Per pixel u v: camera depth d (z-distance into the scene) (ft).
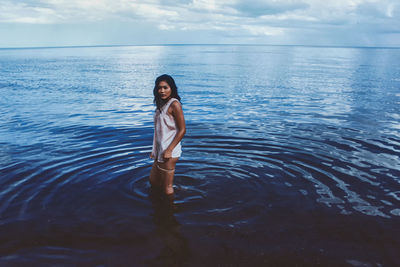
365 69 87.30
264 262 7.25
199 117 25.99
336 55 219.41
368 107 30.68
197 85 50.83
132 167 13.67
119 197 10.78
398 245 7.90
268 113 27.78
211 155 15.46
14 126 22.45
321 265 7.13
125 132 20.53
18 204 10.15
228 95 40.09
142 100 36.27
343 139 18.65
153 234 8.48
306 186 11.68
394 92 41.68
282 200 10.53
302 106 31.55
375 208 9.94
